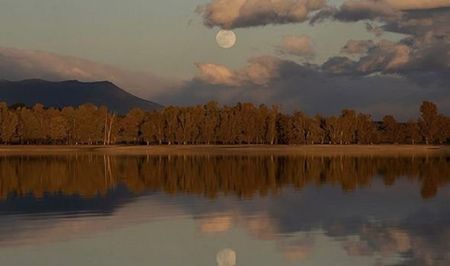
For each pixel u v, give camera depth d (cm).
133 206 3828
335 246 2494
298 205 3831
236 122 17725
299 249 2450
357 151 15062
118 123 17838
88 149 15050
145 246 2545
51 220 3253
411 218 3244
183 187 5147
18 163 9075
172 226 3027
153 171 7225
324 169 7581
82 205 3900
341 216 3331
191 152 14162
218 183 5531
